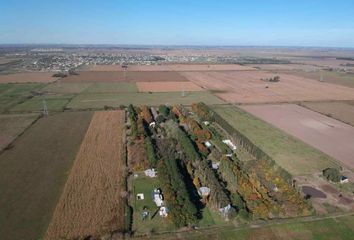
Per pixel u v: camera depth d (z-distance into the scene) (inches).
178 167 2800.2
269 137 3782.0
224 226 2032.5
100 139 3634.4
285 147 3457.2
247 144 3412.9
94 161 3006.9
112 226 2005.4
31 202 2288.4
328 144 3577.8
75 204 2258.9
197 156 3011.8
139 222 2069.4
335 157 3206.2
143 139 3511.3
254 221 2084.2
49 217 2106.3
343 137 3833.7
